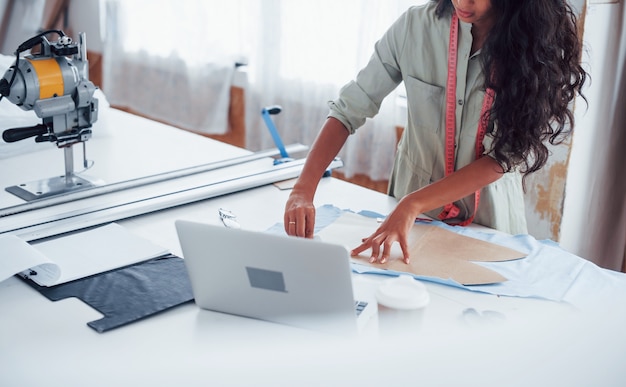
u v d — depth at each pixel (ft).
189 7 11.91
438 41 5.76
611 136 8.10
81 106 6.08
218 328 4.12
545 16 4.86
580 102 7.32
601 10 7.20
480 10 5.03
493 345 3.93
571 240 7.95
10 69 5.67
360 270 4.76
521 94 5.02
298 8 10.30
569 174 7.46
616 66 7.85
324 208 5.96
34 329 4.11
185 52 12.22
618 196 8.55
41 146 7.30
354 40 9.89
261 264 3.90
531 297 4.52
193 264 4.13
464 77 5.66
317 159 5.93
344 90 6.21
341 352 3.82
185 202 6.08
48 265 4.76
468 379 3.61
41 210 5.81
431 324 4.15
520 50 4.93
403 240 5.01
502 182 6.10
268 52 10.86
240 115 11.86
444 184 5.41
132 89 13.32
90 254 5.04
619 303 4.46
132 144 7.66
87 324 4.16
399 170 6.50
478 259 5.01
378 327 3.82
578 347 3.94
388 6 9.40
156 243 5.36
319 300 3.86
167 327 4.14
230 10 11.39
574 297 4.51
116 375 3.66
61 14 14.01
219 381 3.61
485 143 5.78
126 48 13.21
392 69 6.15
